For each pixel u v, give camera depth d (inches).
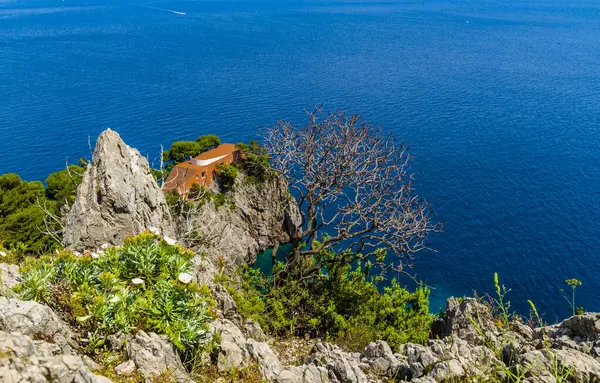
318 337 1101.7
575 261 3366.1
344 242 3029.0
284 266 1486.2
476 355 536.7
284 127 1895.9
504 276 3174.2
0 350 277.1
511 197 4362.7
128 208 773.3
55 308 462.6
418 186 4534.9
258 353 517.0
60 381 286.4
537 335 617.9
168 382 402.0
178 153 3467.0
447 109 7337.6
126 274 488.7
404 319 1132.5
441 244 3486.7
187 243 1099.3
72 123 6663.4
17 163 5290.4
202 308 488.1
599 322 539.5
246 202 3125.0
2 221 2009.1
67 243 767.7
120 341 427.5
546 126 6565.0
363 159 1815.9
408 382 537.3
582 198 4367.6
